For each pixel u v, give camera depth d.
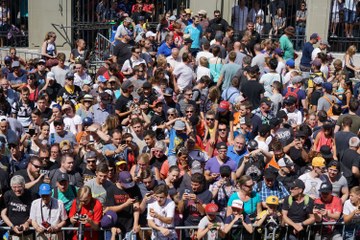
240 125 19.59
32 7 30.73
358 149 18.12
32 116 19.89
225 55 25.97
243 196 15.63
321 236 15.66
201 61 23.98
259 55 24.66
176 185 16.25
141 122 18.73
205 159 18.11
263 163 17.42
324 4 30.89
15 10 31.69
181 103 21.70
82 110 20.78
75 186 16.11
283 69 24.53
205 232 14.97
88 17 31.00
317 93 22.72
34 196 15.60
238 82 22.88
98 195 15.62
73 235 15.17
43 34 30.86
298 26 31.20
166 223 15.06
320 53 25.47
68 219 15.27
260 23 30.52
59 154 16.81
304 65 27.58
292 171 17.25
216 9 30.89
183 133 18.48
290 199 15.54
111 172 16.42
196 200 15.59
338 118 19.83
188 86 23.58
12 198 15.15
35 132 19.23
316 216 15.43
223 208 16.28
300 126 19.12
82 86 22.66
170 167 16.27
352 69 27.47
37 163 15.87
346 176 17.75
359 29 31.55
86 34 31.16
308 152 18.27
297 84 22.44
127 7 31.38
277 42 27.08
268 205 15.32
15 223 15.19
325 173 17.03
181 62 23.83
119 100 20.80
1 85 22.28
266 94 22.92
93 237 15.06
